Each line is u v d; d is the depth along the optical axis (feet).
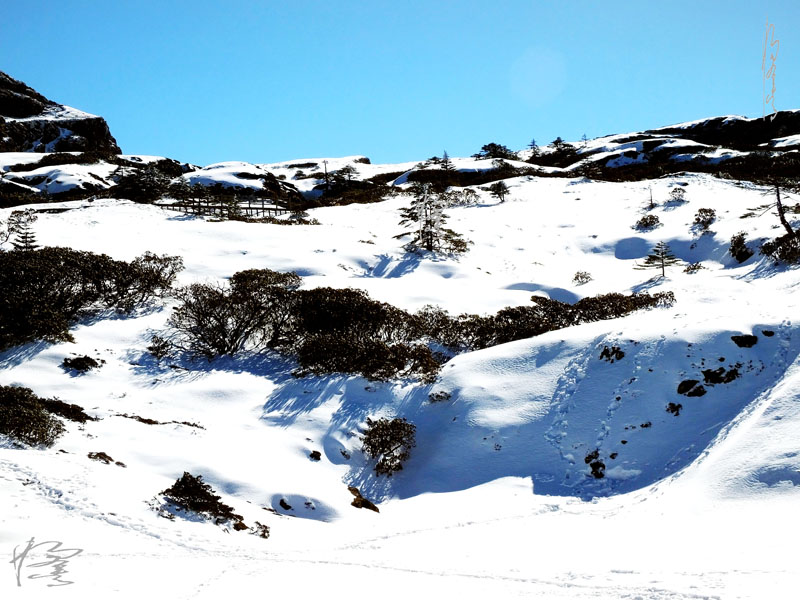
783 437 35.35
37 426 40.55
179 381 59.16
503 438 47.78
